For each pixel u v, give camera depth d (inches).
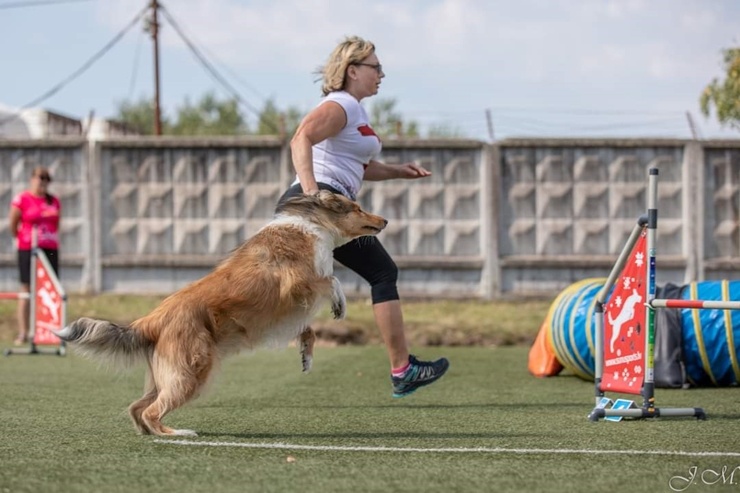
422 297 831.7
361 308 786.8
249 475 241.1
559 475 241.9
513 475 241.8
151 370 311.3
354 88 371.9
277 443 292.0
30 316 641.0
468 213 836.6
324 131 356.2
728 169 818.2
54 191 856.3
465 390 446.3
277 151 842.2
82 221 857.5
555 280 831.1
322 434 312.5
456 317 749.9
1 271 857.5
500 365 559.2
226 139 842.2
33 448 280.7
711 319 438.9
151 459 262.8
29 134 1087.0
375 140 373.7
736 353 433.4
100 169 853.8
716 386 452.1
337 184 365.7
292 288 323.6
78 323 305.4
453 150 834.8
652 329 336.8
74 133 1083.3
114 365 309.6
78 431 316.5
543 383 475.8
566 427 325.4
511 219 834.2
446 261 832.9
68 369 541.0
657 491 226.2
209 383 308.5
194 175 849.5
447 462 258.7
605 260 823.7
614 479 237.5
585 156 828.0
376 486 229.3
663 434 307.4
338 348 662.5
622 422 336.8
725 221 819.4
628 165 824.9
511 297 829.2
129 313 766.5
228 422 342.3
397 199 838.5
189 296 311.4
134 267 853.8
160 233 853.8
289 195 363.6
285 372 523.8
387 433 314.3
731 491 227.3
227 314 312.5
